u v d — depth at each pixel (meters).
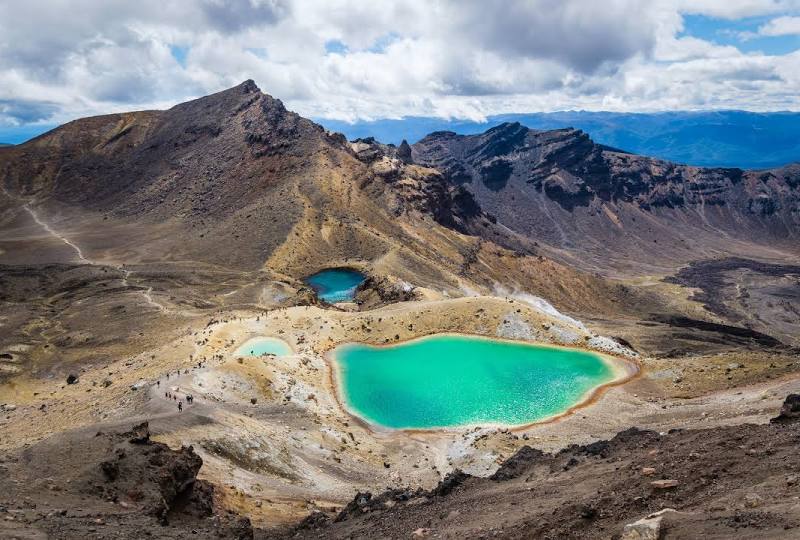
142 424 61.69
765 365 107.81
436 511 52.38
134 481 50.75
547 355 134.00
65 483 48.16
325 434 94.81
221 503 59.84
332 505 70.25
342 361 133.25
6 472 49.47
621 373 122.50
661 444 55.47
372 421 106.94
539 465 62.09
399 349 139.25
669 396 107.25
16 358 170.62
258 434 83.19
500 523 43.09
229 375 106.44
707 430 55.62
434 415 108.56
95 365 156.00
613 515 38.72
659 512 34.44
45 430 89.75
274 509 64.44
